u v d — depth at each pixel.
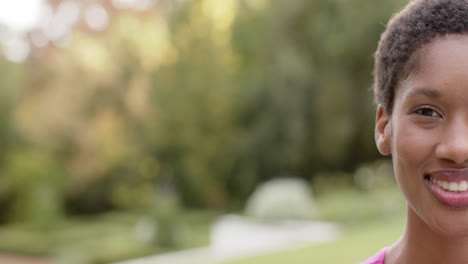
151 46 22.55
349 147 21.12
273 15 21.06
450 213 0.88
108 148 21.64
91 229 17.12
